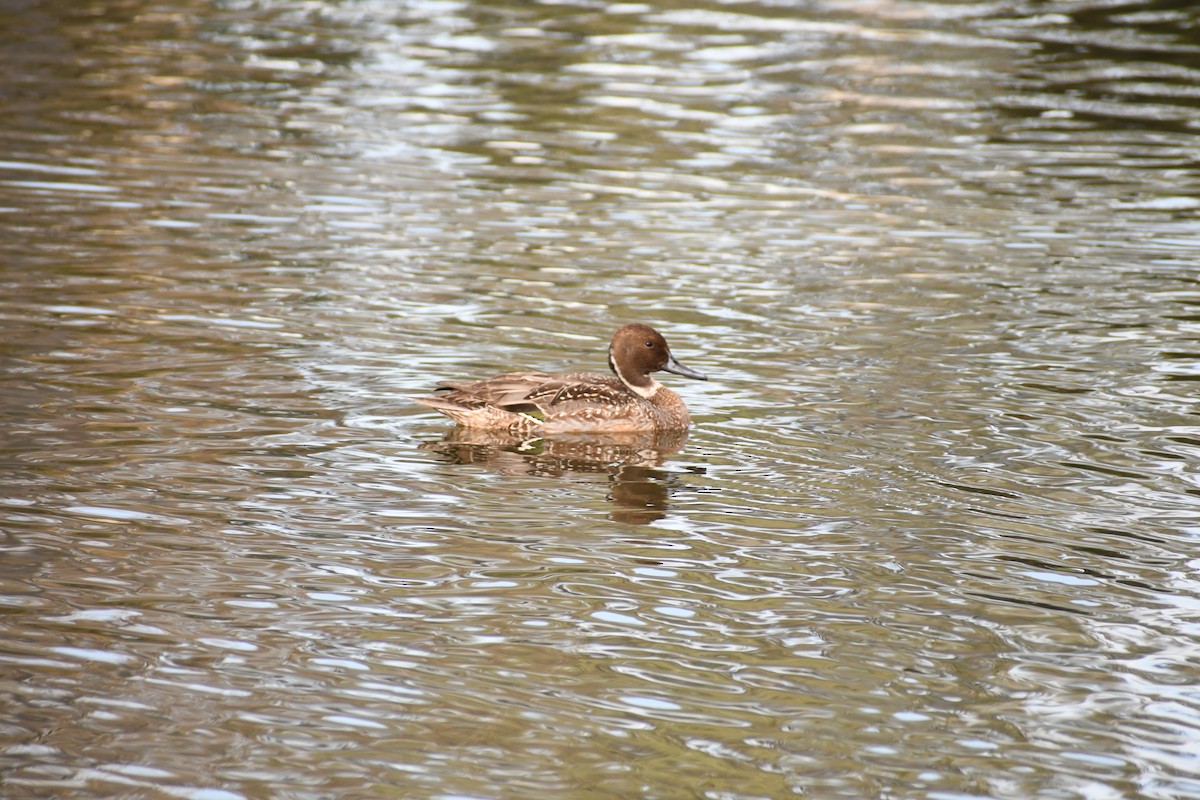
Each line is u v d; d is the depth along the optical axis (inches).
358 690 399.2
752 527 517.3
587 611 450.3
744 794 358.0
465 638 430.9
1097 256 898.7
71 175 995.3
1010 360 713.0
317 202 962.7
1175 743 385.4
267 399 629.9
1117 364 709.3
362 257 854.5
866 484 559.5
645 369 640.4
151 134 1111.6
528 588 464.1
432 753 371.2
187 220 909.8
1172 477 569.6
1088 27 1530.5
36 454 554.3
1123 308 801.6
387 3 1609.3
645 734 383.6
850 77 1337.4
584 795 355.6
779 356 714.2
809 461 582.9
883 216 973.2
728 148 1128.8
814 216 968.3
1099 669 423.8
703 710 396.2
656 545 499.8
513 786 357.7
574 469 573.0
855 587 472.1
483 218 942.4
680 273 846.5
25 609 434.0
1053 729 390.9
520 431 607.8
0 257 816.3
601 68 1358.3
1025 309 797.2
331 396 637.9
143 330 710.5
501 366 687.1
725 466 578.9
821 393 664.4
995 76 1347.2
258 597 450.0
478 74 1332.4
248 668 408.2
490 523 514.3
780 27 1523.1
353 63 1360.7
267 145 1097.4
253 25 1503.4
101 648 414.6
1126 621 452.8
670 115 1213.7
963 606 460.8
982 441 606.2
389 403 634.2
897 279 846.5
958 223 962.7
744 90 1291.8
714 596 462.9
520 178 1038.4
